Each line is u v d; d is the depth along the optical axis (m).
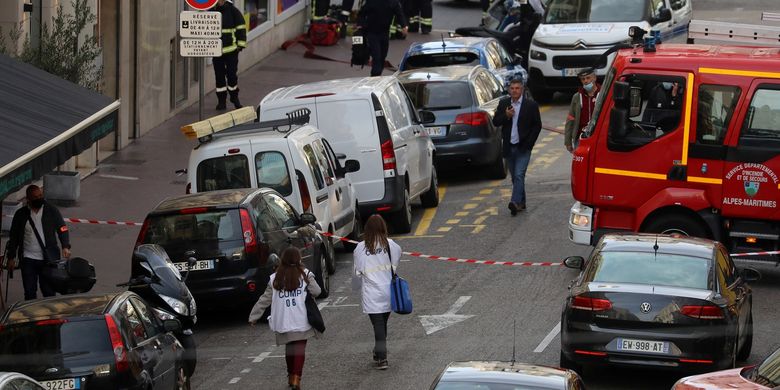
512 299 38.00
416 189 48.94
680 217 39.31
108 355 25.80
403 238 46.66
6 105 33.50
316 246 38.50
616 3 70.19
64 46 45.03
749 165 38.38
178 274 33.72
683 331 28.84
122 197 50.47
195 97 69.19
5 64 37.28
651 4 69.94
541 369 22.11
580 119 49.94
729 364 29.34
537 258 42.91
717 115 38.62
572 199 51.44
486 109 54.69
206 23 46.31
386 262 31.95
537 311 36.62
